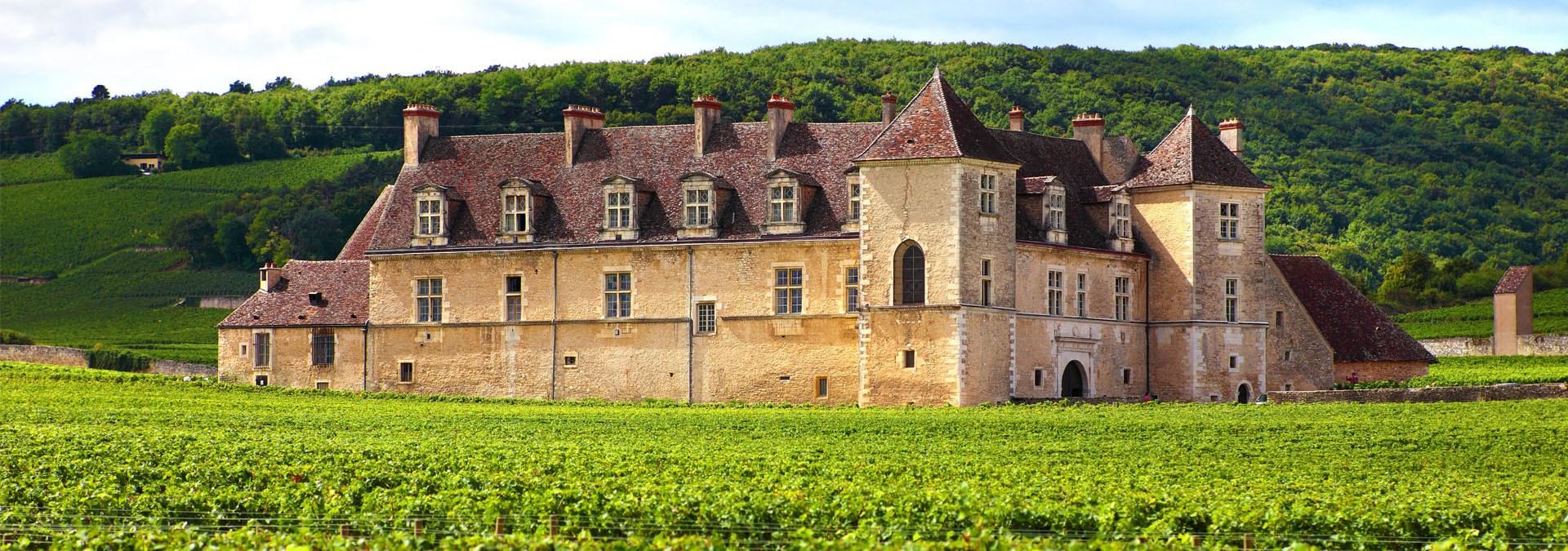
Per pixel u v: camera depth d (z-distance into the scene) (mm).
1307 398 91500
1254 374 101812
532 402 97812
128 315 191625
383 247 105062
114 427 77312
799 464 61125
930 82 94938
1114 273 100812
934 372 90875
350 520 46969
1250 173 103062
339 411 89250
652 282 98938
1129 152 104938
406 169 107312
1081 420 80062
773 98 100188
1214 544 42906
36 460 60500
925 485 55656
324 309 108250
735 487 53000
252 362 108875
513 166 105500
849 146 98750
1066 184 102312
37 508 49562
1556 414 80000
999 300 92938
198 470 57438
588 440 73438
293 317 108312
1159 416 82500
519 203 102062
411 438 73625
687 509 47875
